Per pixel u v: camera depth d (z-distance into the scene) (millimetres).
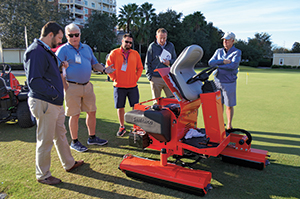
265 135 4273
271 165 3086
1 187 2555
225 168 3037
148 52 4398
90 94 3645
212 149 2549
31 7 43406
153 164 2742
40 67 2367
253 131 4512
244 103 7277
